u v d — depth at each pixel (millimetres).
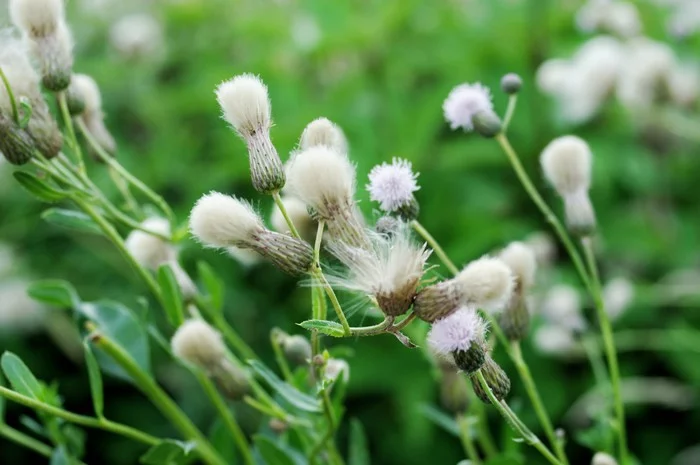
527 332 376
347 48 736
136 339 406
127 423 658
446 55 703
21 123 357
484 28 716
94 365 370
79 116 397
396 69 718
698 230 673
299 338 375
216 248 331
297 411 402
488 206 641
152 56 810
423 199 653
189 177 716
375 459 621
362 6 773
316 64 768
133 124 775
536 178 666
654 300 602
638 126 667
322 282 324
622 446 389
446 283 314
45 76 375
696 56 773
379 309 324
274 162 330
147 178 710
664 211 685
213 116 751
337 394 365
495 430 589
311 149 329
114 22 894
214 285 414
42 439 662
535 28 707
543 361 593
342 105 682
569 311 483
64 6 390
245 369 411
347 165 330
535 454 592
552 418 585
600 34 722
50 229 731
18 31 403
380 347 610
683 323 622
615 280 600
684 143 679
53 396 397
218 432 416
